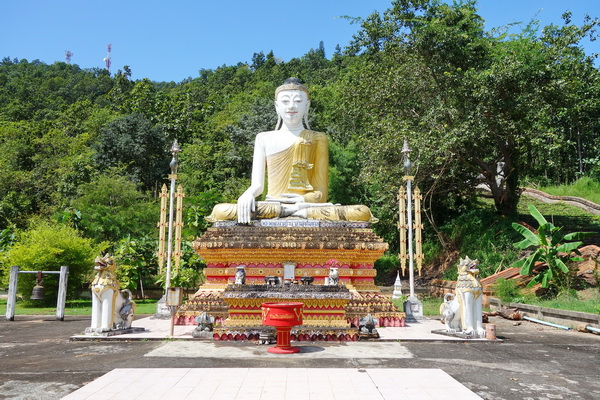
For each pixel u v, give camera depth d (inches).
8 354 371.2
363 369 307.0
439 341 431.8
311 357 350.9
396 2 1080.8
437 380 279.0
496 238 978.1
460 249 1067.9
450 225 1160.8
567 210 1379.2
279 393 250.1
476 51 1017.5
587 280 736.3
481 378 294.4
